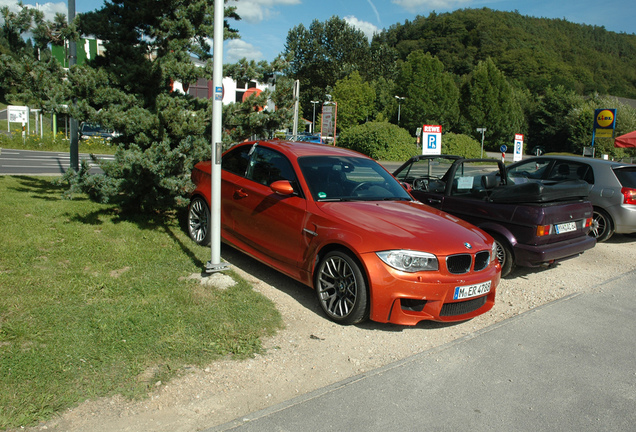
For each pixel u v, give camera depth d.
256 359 3.45
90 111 6.22
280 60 7.86
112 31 7.13
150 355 3.29
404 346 3.88
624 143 18.98
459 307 4.19
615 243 8.48
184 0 7.52
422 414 2.91
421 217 4.55
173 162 6.42
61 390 2.80
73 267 4.80
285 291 4.88
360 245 3.98
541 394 3.23
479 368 3.55
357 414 2.87
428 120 68.50
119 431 2.55
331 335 3.96
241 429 2.65
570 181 6.31
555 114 77.81
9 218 6.43
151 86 7.20
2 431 2.44
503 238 5.80
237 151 6.03
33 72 6.34
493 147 74.81
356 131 44.53
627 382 3.45
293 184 4.90
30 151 23.72
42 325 3.50
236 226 5.48
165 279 4.67
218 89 4.52
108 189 6.43
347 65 85.88
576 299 5.32
